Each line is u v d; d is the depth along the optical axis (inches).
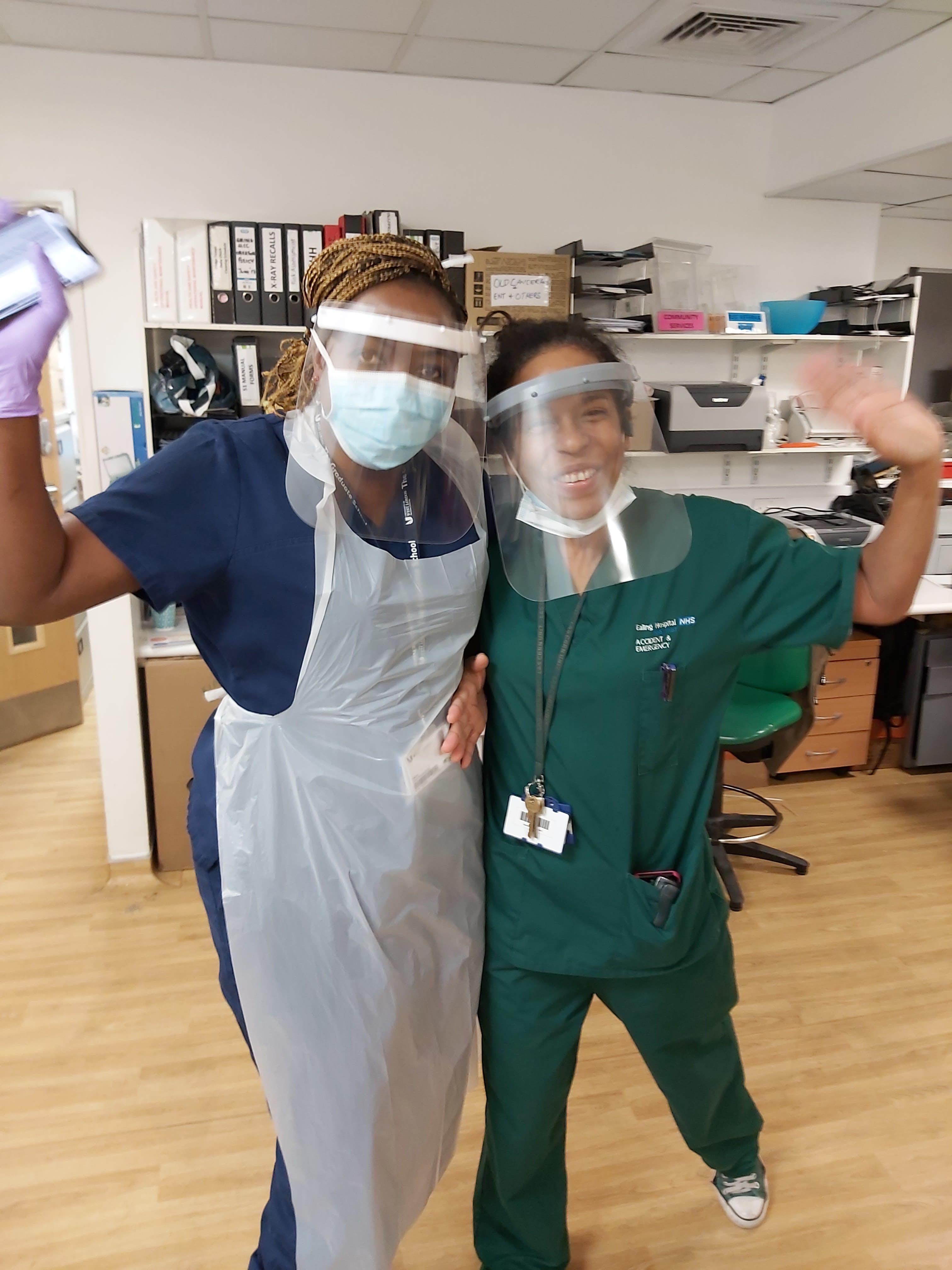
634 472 49.2
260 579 40.1
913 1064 80.0
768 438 129.1
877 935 99.2
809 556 47.6
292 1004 44.1
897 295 126.9
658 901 47.7
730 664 48.6
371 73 112.1
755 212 130.8
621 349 48.8
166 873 112.3
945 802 130.3
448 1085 50.4
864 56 108.0
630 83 118.0
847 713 134.2
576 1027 51.4
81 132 105.6
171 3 90.7
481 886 50.3
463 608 44.0
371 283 38.4
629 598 46.4
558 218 122.9
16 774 140.7
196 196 110.2
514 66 110.6
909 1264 61.5
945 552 128.3
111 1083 77.7
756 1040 82.6
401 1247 62.7
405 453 40.1
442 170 117.3
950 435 135.9
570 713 46.8
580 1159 69.9
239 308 102.8
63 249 32.7
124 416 102.8
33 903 105.6
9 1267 61.2
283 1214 54.2
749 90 121.3
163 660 107.5
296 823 42.9
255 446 41.4
